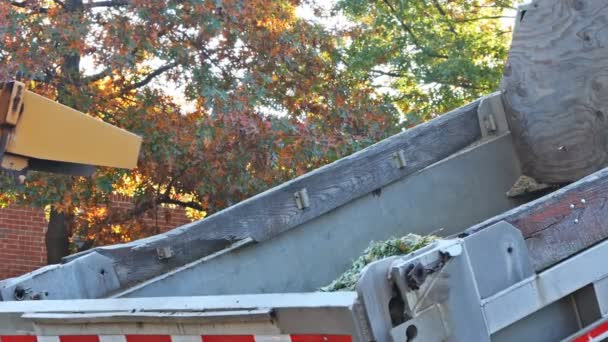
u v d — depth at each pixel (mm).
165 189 14281
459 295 3158
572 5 5297
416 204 5418
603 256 3656
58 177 12555
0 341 4082
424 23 16531
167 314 3438
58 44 12539
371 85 16516
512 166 5676
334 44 15141
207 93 12516
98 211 14156
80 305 3793
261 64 13938
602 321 3596
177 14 12953
